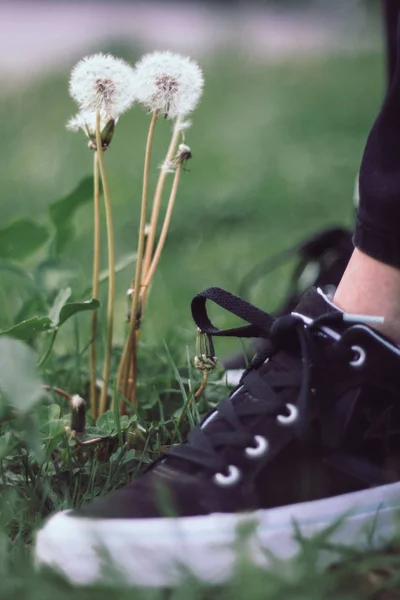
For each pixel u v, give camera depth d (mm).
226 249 3707
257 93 9508
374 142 1370
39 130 7934
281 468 1300
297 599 1090
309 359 1318
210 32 17625
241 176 5406
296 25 18719
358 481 1317
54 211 1933
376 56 12008
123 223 4211
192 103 1513
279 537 1229
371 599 1172
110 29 16688
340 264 1964
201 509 1257
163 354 2018
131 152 6352
